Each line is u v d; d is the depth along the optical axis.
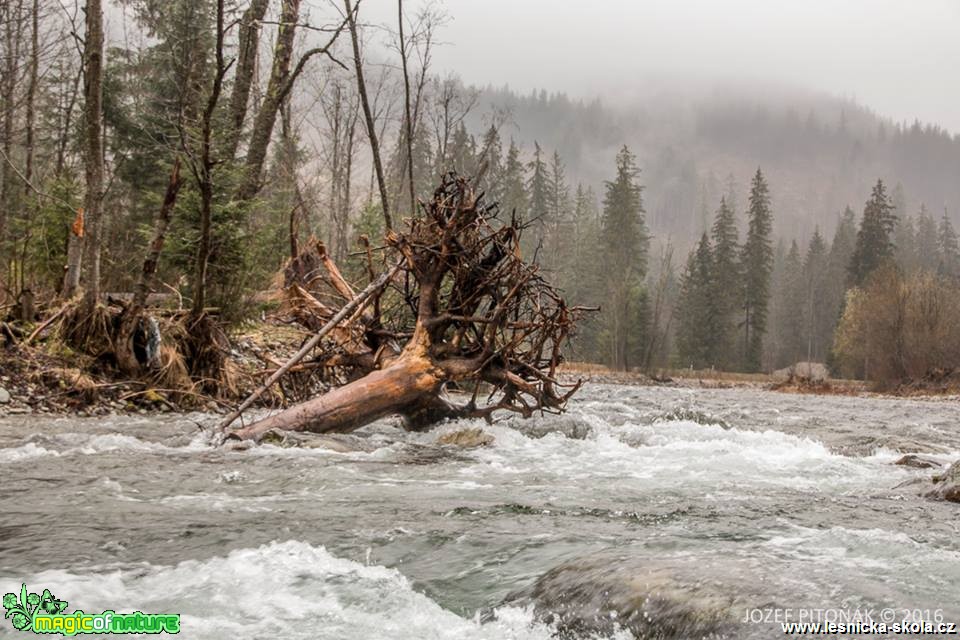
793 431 14.46
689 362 84.44
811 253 123.88
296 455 8.97
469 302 11.32
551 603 3.89
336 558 4.79
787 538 5.16
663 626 3.43
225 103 19.55
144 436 9.95
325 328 11.20
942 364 50.12
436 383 11.10
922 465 9.70
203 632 3.64
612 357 68.81
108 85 22.16
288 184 23.45
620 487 7.51
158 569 4.55
